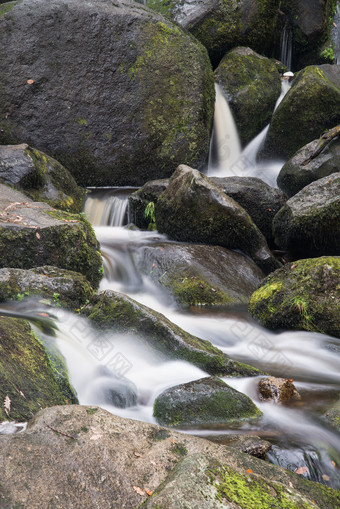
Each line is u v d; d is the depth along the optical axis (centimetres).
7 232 598
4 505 224
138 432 292
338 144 954
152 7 1316
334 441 374
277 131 1104
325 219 747
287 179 973
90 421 290
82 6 970
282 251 845
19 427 296
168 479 241
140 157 1007
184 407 397
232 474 252
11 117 956
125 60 988
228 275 729
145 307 511
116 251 770
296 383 479
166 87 1010
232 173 1123
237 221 767
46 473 246
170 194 807
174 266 721
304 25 1422
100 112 987
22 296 509
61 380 383
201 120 1031
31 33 956
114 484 249
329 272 611
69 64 970
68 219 686
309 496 274
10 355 360
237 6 1241
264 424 392
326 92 1051
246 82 1170
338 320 591
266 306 635
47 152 974
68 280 546
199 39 1252
